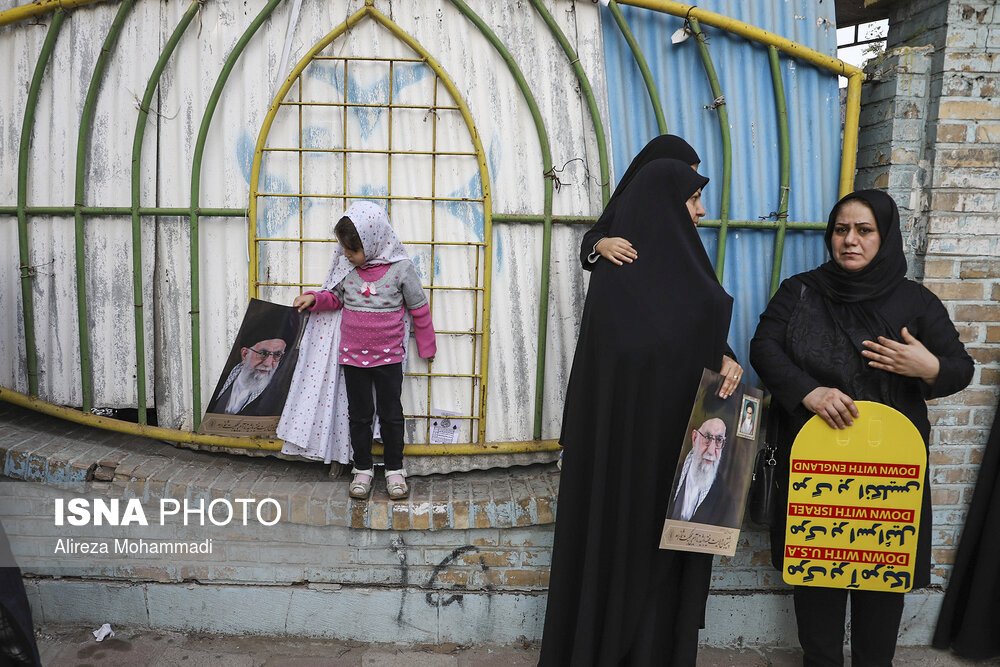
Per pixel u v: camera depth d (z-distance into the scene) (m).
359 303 2.57
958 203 2.66
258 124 2.76
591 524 2.23
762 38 2.73
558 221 2.76
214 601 2.78
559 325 2.84
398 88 2.74
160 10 2.74
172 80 2.75
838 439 2.28
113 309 2.85
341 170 2.78
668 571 2.30
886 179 2.72
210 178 2.78
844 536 2.31
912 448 2.24
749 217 2.86
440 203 2.78
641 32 2.78
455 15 2.72
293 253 2.80
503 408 2.87
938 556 2.79
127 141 2.78
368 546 2.74
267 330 2.68
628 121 2.82
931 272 2.69
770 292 2.86
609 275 2.25
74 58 2.76
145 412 2.82
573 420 2.32
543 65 2.76
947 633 2.77
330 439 2.74
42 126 2.80
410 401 2.84
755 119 2.83
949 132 2.63
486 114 2.76
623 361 2.20
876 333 2.32
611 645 2.26
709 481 2.20
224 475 2.84
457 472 2.95
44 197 2.82
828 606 2.44
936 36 2.66
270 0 2.66
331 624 2.78
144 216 2.79
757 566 2.79
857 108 2.75
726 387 2.20
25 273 2.80
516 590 2.76
